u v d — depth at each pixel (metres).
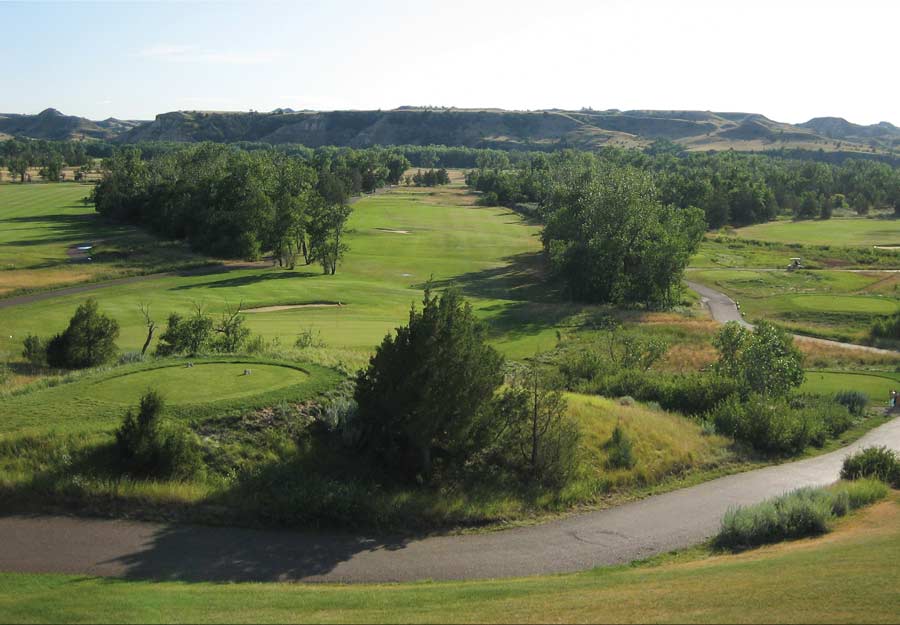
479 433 21.72
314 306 65.31
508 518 19.83
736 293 79.81
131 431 19.56
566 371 41.97
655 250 73.75
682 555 17.73
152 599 13.13
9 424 21.03
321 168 161.38
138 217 116.88
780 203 161.75
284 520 18.36
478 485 21.09
